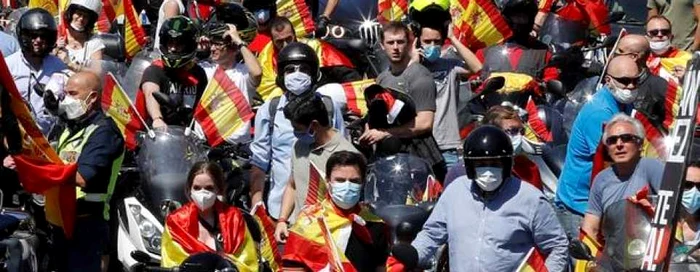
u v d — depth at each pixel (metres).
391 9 18.84
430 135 14.79
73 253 13.41
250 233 12.51
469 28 17.05
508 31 17.00
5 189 13.60
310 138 13.55
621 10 20.73
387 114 14.57
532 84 15.93
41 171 13.00
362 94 15.30
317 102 13.50
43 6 18.98
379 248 11.97
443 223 11.80
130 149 14.23
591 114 13.69
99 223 13.43
